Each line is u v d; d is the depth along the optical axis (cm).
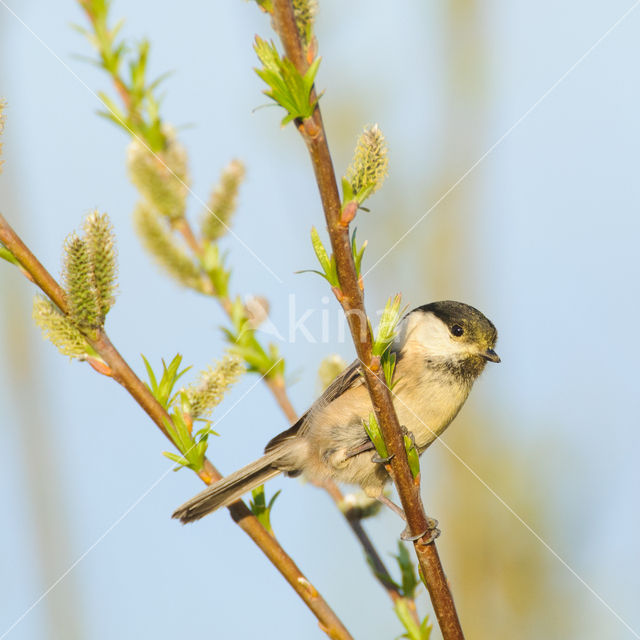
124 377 643
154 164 730
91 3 702
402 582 710
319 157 523
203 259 763
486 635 943
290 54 496
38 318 629
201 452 653
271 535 673
